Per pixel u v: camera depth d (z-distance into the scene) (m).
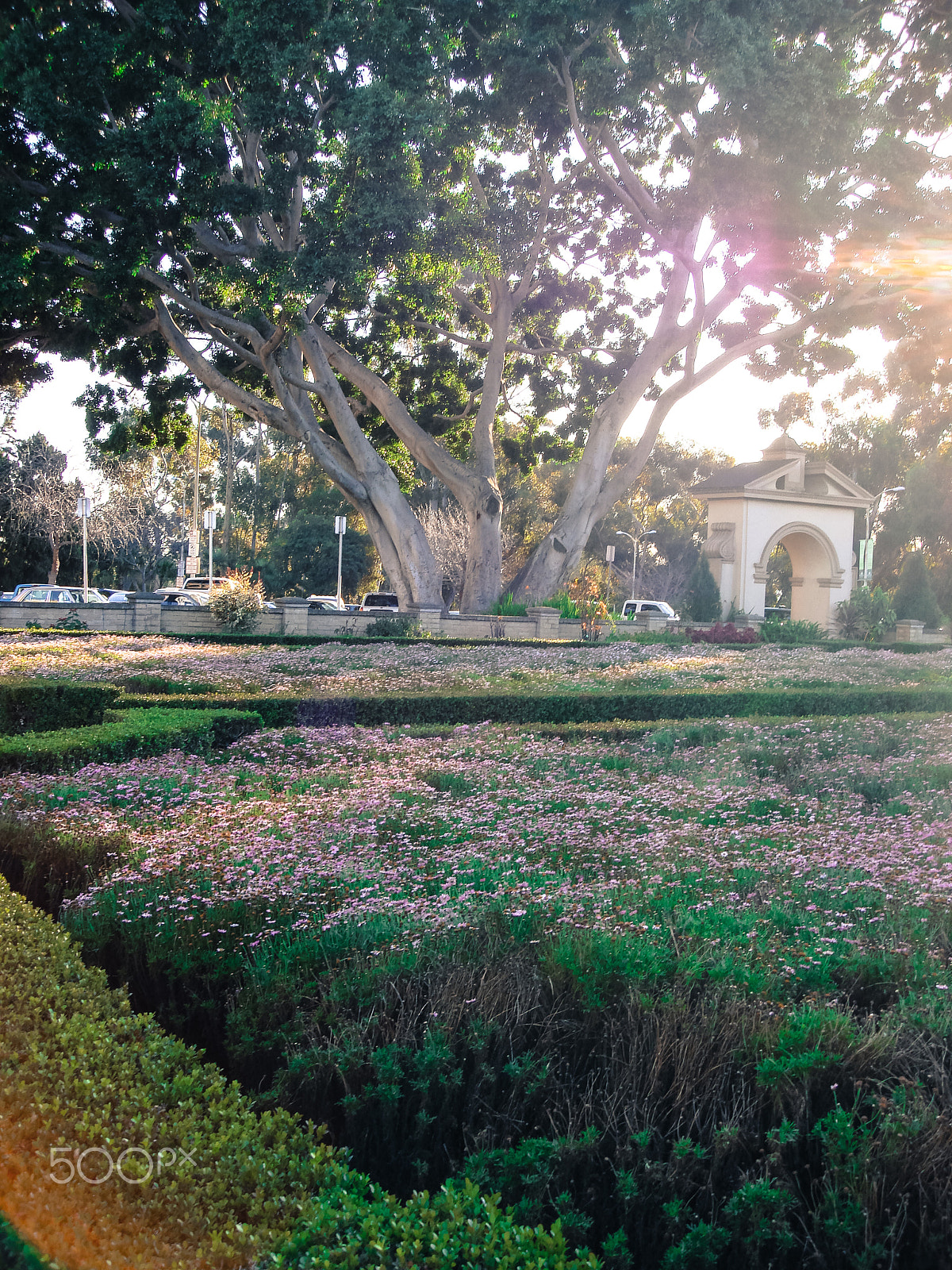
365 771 8.44
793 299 26.81
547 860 5.64
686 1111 3.26
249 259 23.84
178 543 55.06
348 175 20.72
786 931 4.56
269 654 18.88
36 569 45.56
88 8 19.91
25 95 18.80
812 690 14.19
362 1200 2.33
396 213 20.44
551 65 23.22
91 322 23.25
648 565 60.97
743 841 6.12
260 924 4.57
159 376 29.58
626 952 3.93
